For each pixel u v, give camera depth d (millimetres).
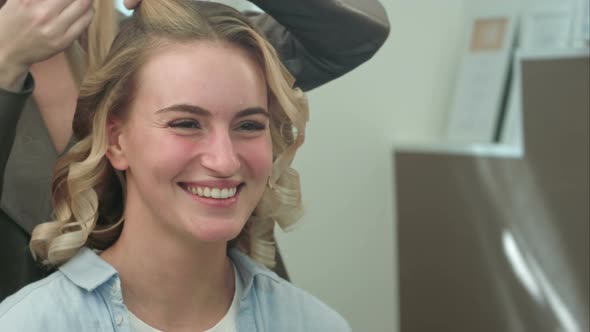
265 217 1376
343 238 3854
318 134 3645
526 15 4152
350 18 1600
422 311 4078
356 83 3830
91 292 1150
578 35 3680
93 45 1439
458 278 3875
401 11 4031
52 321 1106
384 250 4117
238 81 1111
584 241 3275
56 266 1233
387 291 4152
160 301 1180
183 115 1085
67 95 1488
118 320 1139
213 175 1093
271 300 1308
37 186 1452
